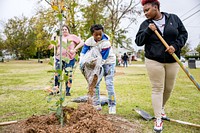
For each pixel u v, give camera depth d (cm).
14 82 855
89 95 352
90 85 350
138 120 348
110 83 384
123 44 3191
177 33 314
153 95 315
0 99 507
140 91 632
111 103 385
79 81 898
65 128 267
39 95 558
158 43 310
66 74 283
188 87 730
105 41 366
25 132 264
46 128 269
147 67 318
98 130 264
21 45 4444
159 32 312
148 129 309
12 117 360
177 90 663
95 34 368
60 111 278
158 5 316
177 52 315
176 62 318
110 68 383
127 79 998
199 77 1066
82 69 353
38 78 1029
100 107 404
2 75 1206
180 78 1050
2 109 412
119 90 649
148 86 743
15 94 574
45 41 2397
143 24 328
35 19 2383
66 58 281
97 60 346
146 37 312
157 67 309
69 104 450
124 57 2533
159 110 309
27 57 4722
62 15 279
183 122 335
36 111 397
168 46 299
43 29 2406
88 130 262
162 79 312
